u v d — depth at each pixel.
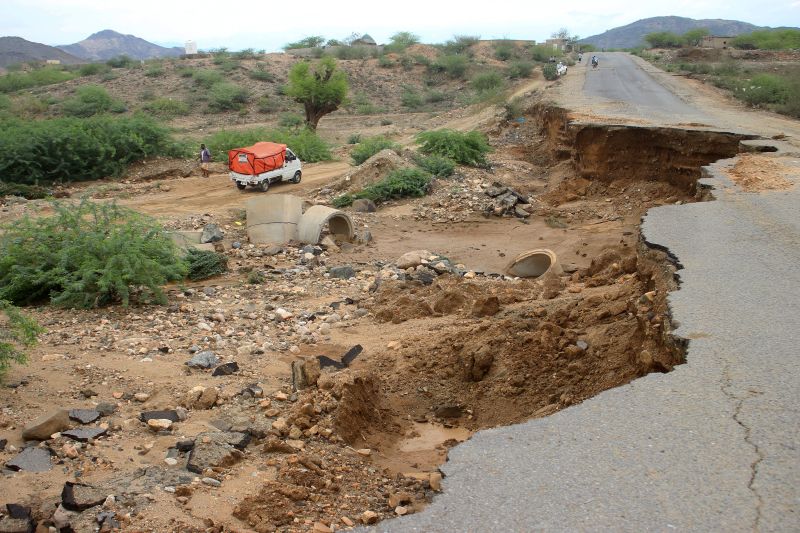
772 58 70.38
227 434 6.25
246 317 10.84
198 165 31.72
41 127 29.95
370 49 98.44
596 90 41.38
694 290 7.56
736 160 16.66
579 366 7.65
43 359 8.19
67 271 11.76
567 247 17.62
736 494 4.13
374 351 8.98
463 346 8.56
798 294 7.39
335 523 4.89
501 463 4.57
